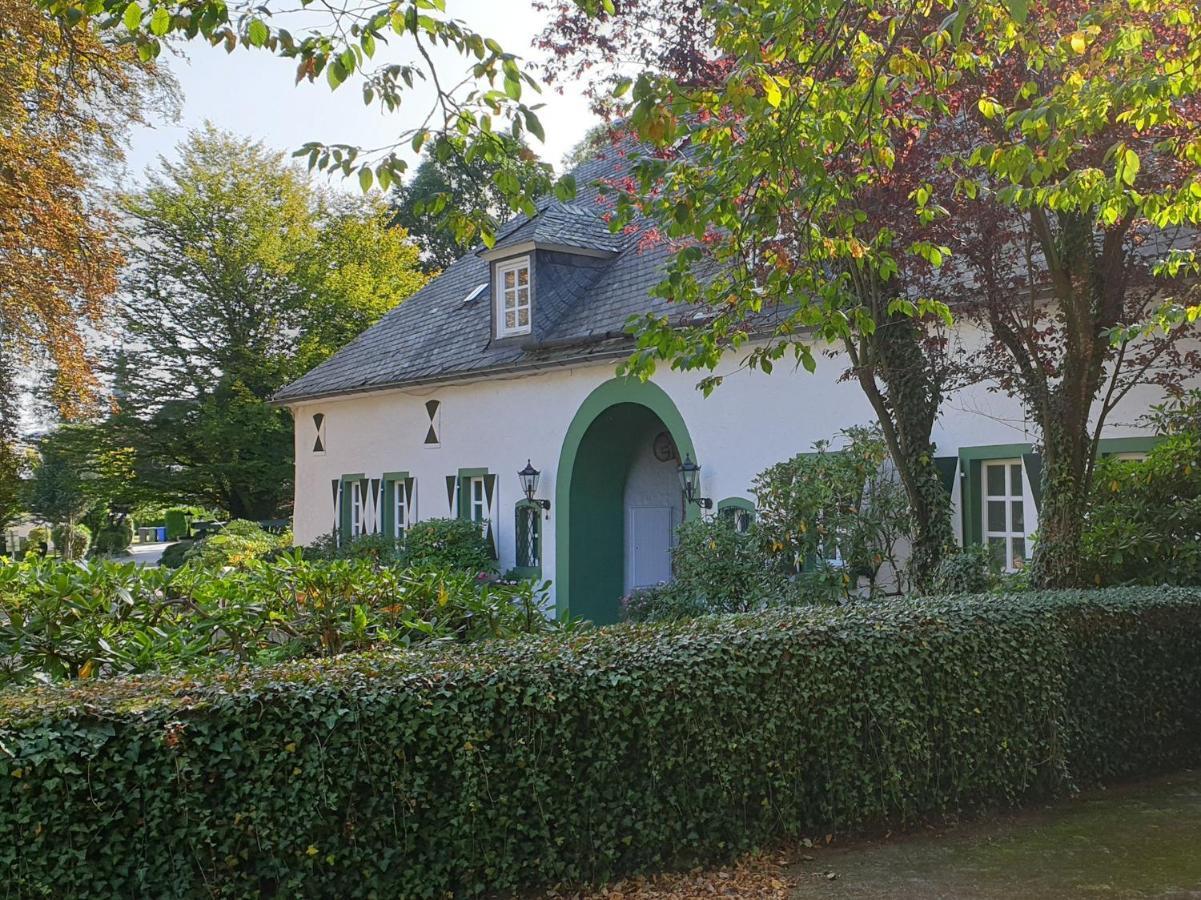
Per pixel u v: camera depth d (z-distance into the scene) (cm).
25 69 1329
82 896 362
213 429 2805
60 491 3878
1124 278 690
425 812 420
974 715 545
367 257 3209
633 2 761
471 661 453
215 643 575
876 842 507
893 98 673
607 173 1638
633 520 1422
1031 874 464
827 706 505
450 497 1591
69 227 1437
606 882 446
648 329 617
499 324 1484
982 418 930
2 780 353
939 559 834
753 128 545
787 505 960
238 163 2970
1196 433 727
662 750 466
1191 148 553
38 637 529
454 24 461
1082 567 722
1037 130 520
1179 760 636
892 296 762
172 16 443
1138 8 558
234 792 388
